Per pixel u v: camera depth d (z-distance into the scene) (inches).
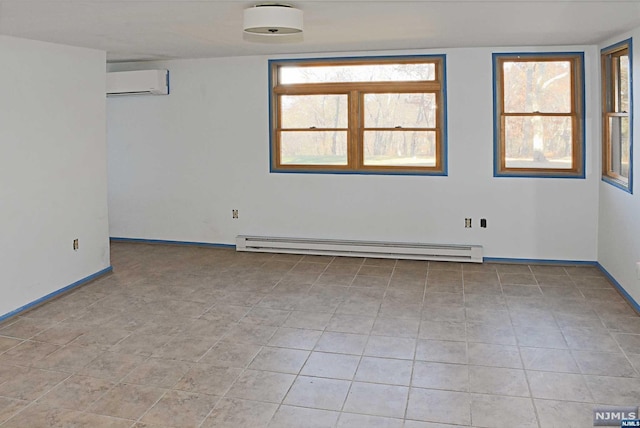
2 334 164.9
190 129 274.1
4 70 175.9
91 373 138.8
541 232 239.0
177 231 284.0
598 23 171.9
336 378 135.0
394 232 253.3
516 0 137.3
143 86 268.7
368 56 245.1
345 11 151.9
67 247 206.5
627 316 174.6
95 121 219.5
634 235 180.9
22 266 184.9
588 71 226.7
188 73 270.2
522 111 237.1
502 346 152.9
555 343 154.4
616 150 215.8
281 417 117.5
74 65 206.8
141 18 156.0
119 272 233.5
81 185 213.2
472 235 245.3
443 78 239.1
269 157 264.7
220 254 265.3
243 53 249.3
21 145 183.3
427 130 246.4
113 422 115.9
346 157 257.1
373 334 162.7
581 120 229.9
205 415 118.5
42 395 127.6
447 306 186.9
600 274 222.8
